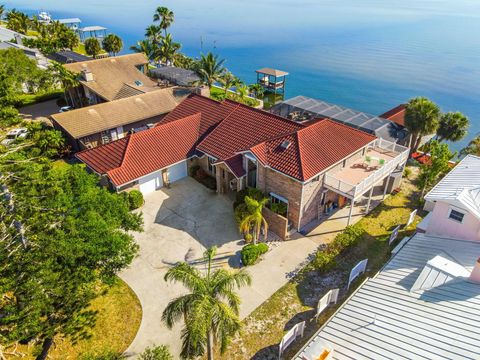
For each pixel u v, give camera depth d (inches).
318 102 1942.7
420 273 738.8
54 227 770.2
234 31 6535.4
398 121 1750.7
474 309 625.3
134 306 891.4
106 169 1253.7
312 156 1114.7
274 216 1104.8
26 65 2111.2
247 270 994.1
